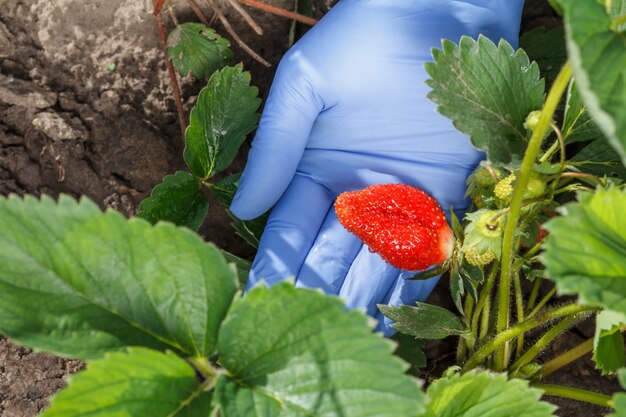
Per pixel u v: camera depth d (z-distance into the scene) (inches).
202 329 18.4
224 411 18.2
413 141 24.9
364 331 18.1
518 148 21.1
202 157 24.6
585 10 16.1
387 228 22.2
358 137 25.1
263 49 27.2
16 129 26.0
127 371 18.0
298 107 24.5
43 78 26.3
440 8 24.1
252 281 24.8
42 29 26.5
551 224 17.5
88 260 18.0
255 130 26.9
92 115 26.1
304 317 18.2
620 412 17.8
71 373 25.2
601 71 15.6
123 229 17.9
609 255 17.5
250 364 18.5
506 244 20.8
